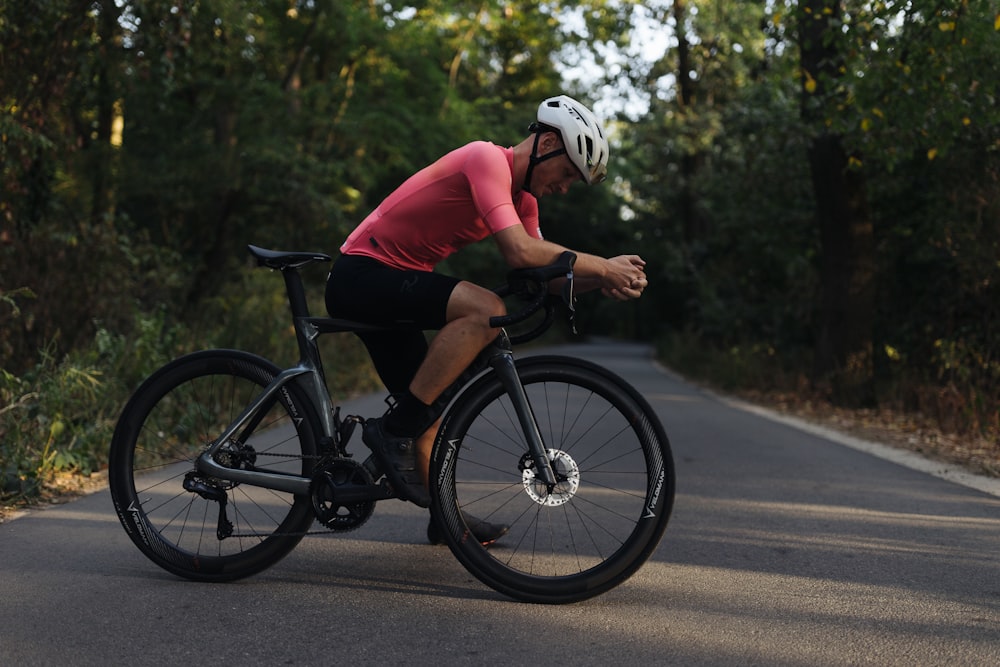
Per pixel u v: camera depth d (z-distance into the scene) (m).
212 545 3.58
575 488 3.37
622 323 86.00
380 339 3.60
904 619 3.12
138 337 8.27
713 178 17.48
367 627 2.98
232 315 11.85
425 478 3.43
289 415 3.52
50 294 7.89
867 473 6.47
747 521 4.76
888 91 9.88
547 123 3.28
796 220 15.38
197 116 17.80
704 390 16.72
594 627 3.01
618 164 33.06
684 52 28.80
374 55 22.81
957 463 7.13
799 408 12.44
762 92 15.48
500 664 2.67
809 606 3.26
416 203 3.33
